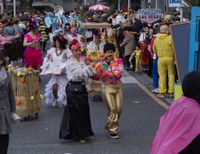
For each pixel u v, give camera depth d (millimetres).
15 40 19594
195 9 8797
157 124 10938
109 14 28531
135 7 44719
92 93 13891
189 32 9109
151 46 16047
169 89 14555
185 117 4402
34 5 79438
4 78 7332
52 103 13078
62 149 8945
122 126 10742
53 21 33344
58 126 10766
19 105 11117
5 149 7414
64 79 12852
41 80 18156
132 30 22172
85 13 30688
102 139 9648
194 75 4512
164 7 26484
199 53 8852
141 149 8922
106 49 9617
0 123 7258
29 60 16641
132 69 21266
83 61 9586
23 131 10297
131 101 13992
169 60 14250
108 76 9500
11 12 45594
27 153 8648
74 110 9312
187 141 4344
